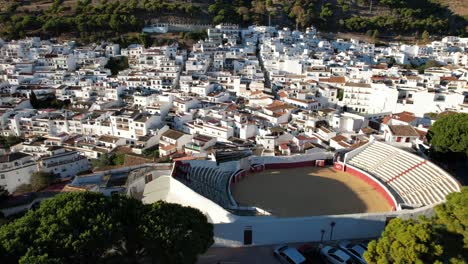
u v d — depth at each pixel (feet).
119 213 135.03
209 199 199.31
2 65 529.04
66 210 128.47
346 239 177.37
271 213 210.59
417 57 613.52
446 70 492.54
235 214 188.34
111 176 230.68
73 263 118.62
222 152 278.05
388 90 391.86
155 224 129.59
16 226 126.00
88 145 313.12
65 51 598.34
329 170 273.95
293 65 533.14
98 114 362.33
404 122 320.91
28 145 307.58
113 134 342.03
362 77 475.31
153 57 561.43
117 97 431.02
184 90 446.60
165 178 235.61
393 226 133.18
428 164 231.50
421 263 114.42
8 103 410.93
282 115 356.59
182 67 554.46
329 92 429.79
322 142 307.78
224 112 361.30
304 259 155.94
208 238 140.15
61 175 270.87
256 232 171.12
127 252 133.18
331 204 222.48
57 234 119.85
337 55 599.16
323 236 175.73
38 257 108.27
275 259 162.09
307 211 214.28
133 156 281.13
